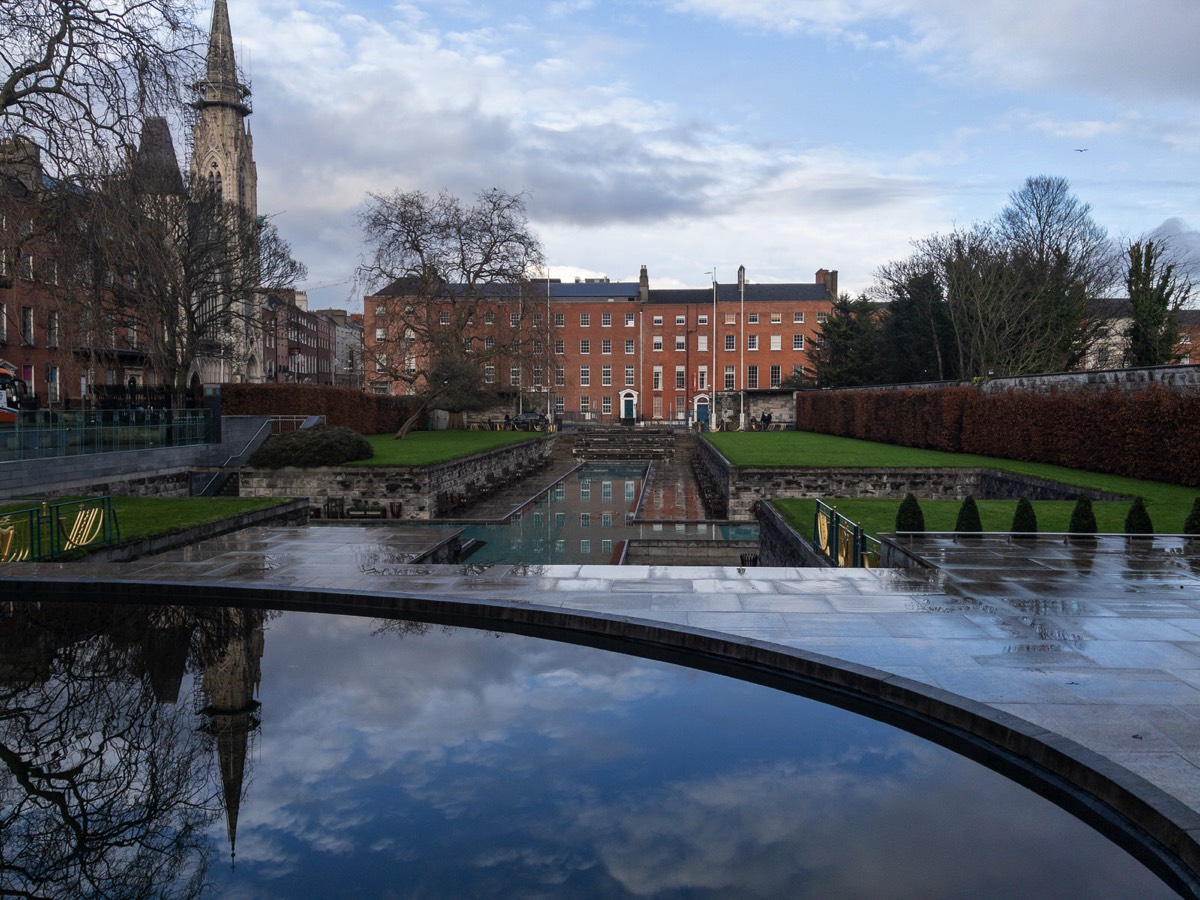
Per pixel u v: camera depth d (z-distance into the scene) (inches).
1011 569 425.1
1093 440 880.9
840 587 385.1
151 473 898.7
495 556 755.4
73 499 579.8
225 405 1411.2
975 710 225.3
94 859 169.9
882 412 1560.0
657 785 197.8
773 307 3216.0
